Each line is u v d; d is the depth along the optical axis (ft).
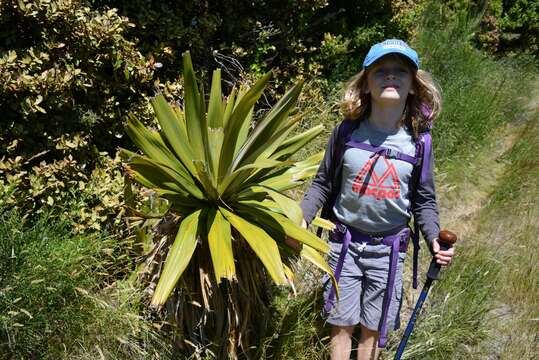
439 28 23.34
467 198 15.47
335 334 8.76
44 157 8.83
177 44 10.92
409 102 7.79
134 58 9.54
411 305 10.84
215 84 7.86
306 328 9.12
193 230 7.14
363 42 16.98
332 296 8.40
